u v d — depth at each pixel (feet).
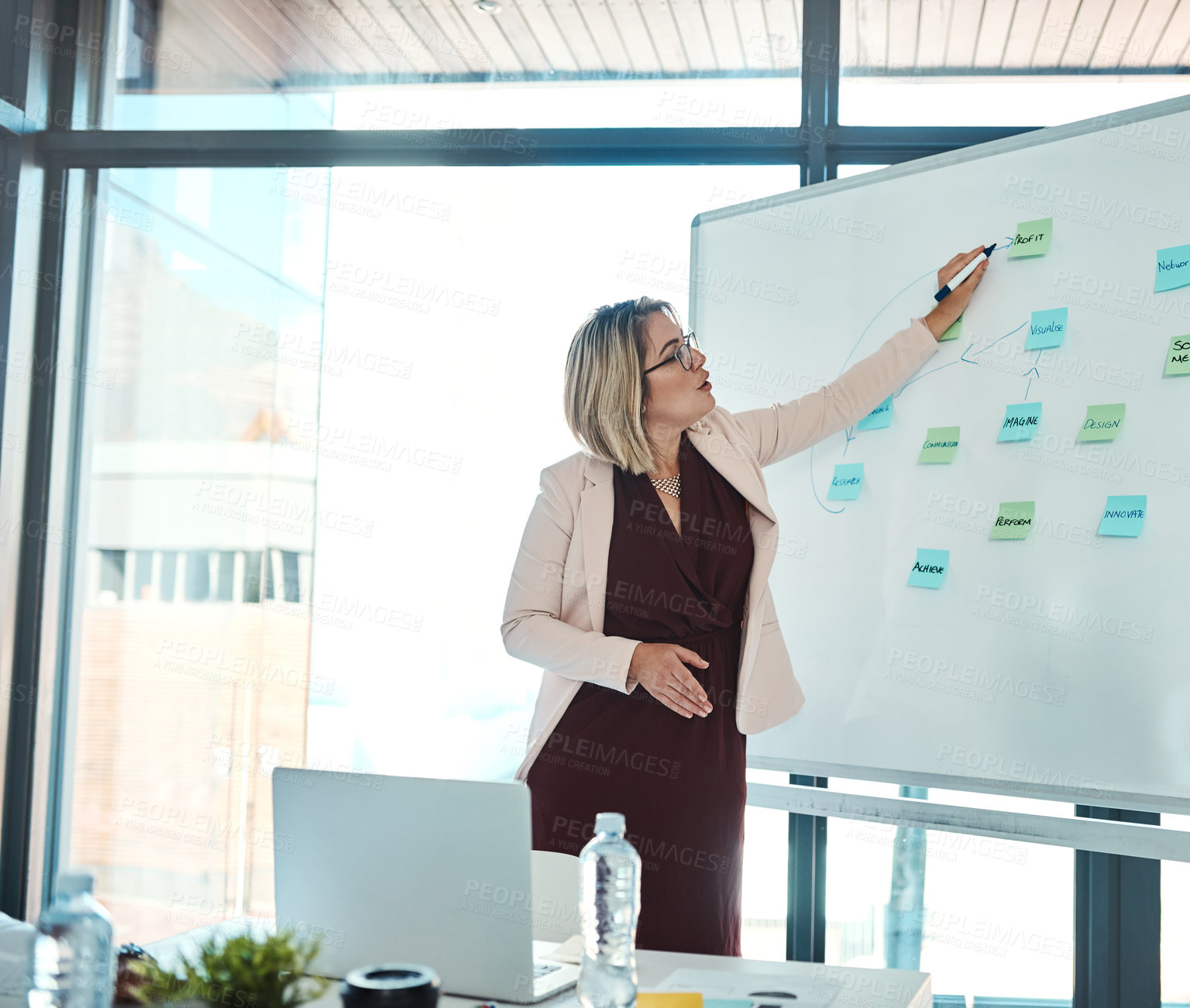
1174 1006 6.79
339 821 3.81
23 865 9.41
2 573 9.43
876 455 7.07
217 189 10.11
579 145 8.89
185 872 9.93
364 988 2.84
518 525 9.30
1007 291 6.57
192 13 10.12
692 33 8.95
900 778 6.68
